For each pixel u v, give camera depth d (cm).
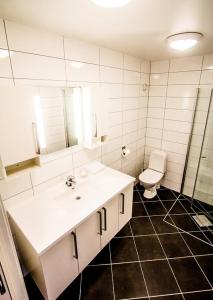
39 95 155
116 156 279
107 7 108
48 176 180
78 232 149
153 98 314
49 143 173
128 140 298
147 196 311
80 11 113
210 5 105
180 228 244
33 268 144
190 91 272
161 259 199
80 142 204
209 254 205
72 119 187
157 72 297
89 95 181
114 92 240
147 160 357
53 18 124
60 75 168
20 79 141
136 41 181
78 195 185
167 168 331
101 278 180
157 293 167
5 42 128
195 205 291
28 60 143
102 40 178
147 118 332
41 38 147
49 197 171
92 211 155
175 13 117
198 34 155
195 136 284
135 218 263
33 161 153
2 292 94
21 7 107
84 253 163
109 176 212
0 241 86
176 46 172
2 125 116
